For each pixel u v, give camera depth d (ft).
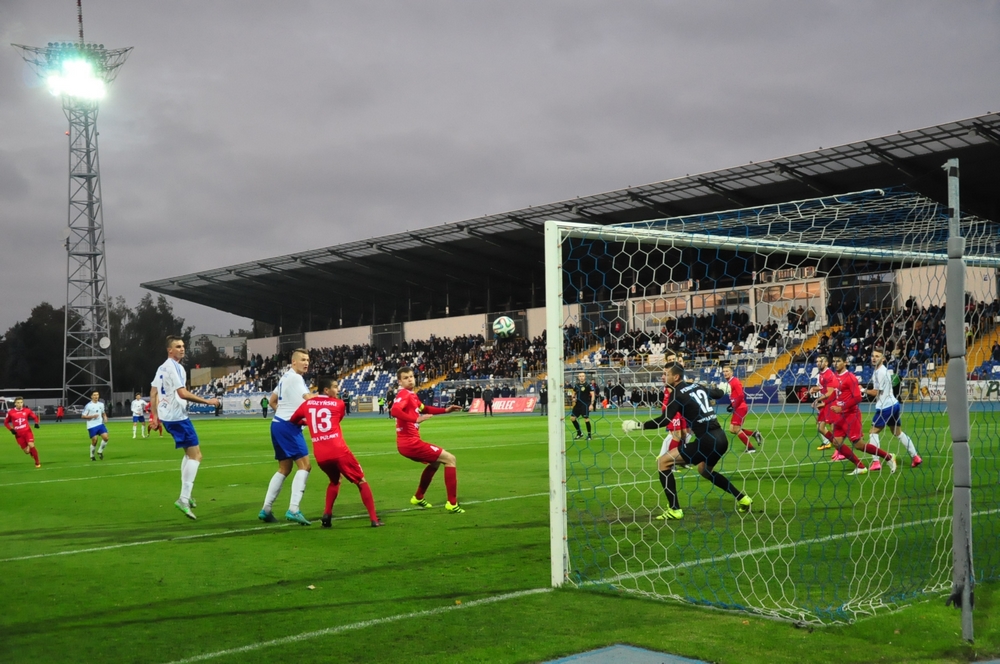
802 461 43.06
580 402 55.31
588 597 17.15
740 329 88.48
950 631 14.29
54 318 259.39
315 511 30.66
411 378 29.71
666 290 111.34
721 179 111.55
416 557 21.58
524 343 161.07
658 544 22.31
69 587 18.83
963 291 14.82
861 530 23.67
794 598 16.75
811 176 105.40
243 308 218.79
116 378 276.62
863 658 12.98
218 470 47.50
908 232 51.01
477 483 38.11
